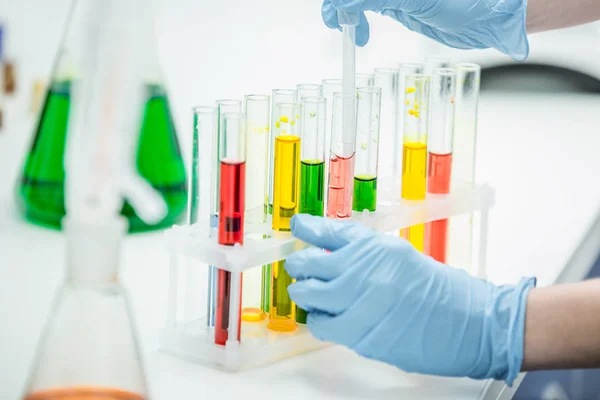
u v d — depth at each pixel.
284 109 1.06
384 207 1.23
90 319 0.66
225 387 0.95
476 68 1.31
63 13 1.99
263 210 1.11
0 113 1.58
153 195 1.21
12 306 1.04
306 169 1.10
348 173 1.14
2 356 0.92
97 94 0.70
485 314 1.04
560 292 1.06
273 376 0.99
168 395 0.91
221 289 1.00
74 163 0.67
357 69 2.03
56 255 1.19
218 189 1.01
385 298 1.01
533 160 1.80
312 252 1.04
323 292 1.01
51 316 0.69
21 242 1.22
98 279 0.66
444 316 1.02
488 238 1.45
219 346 1.00
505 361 1.03
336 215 1.15
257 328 1.09
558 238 1.45
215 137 1.03
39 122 1.19
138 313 1.10
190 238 1.03
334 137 1.14
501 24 1.48
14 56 1.67
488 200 1.31
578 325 1.03
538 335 1.04
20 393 0.84
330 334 1.03
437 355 1.02
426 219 1.25
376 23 2.56
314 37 2.34
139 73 1.13
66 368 0.66
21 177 1.24
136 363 0.69
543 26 1.57
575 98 2.23
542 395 1.69
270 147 1.15
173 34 2.24
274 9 2.61
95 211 0.65
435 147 1.27
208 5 2.56
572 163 1.79
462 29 1.48
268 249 1.01
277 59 2.10
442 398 0.97
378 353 1.02
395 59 2.17
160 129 1.18
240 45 2.20
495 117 2.06
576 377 1.75
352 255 1.02
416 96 1.22
